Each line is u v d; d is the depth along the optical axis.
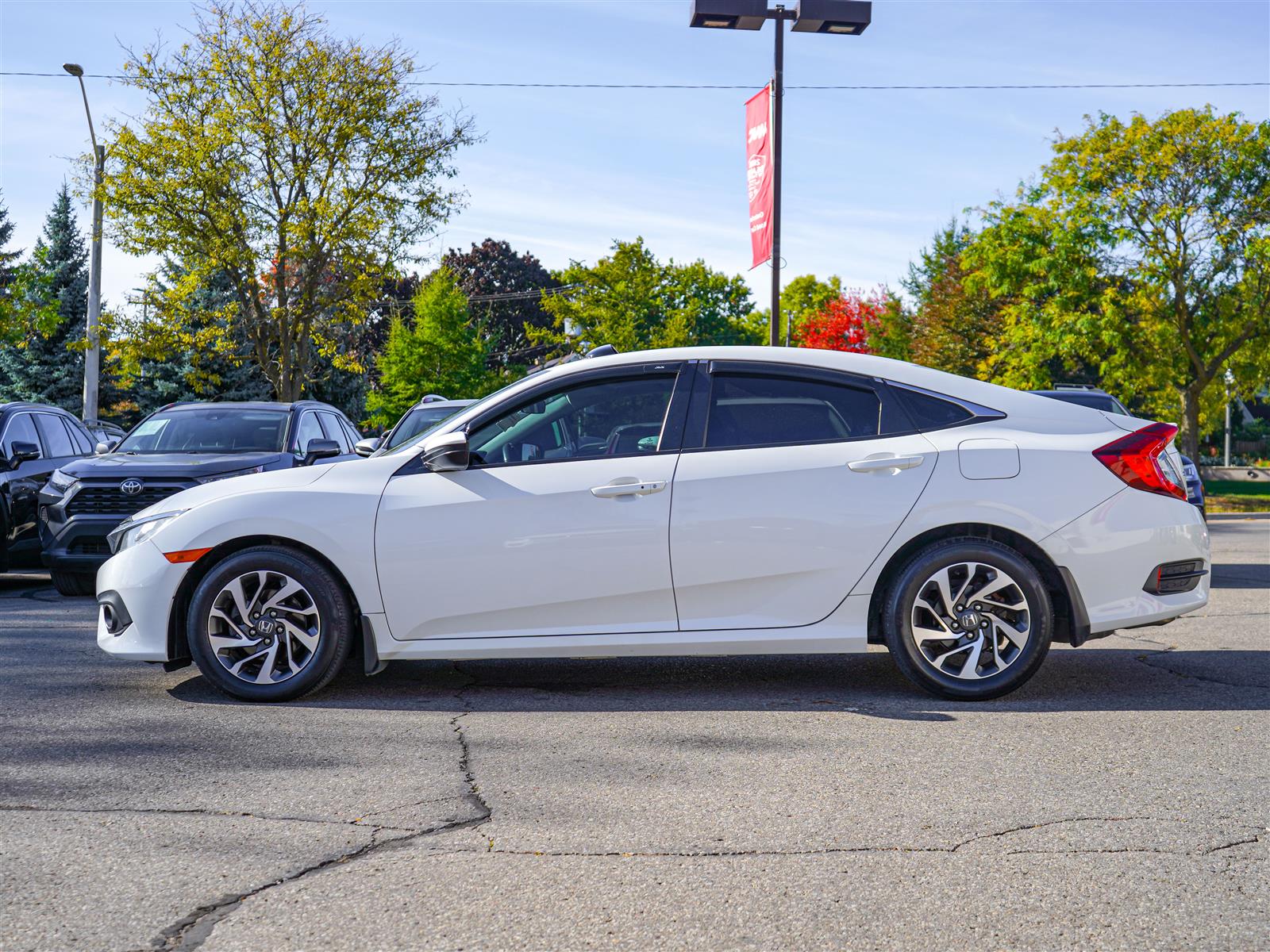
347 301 28.53
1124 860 3.49
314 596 5.69
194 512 5.80
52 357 42.47
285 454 10.42
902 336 54.53
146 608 5.77
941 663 5.67
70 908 3.13
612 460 5.74
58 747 4.83
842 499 5.63
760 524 5.62
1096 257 29.66
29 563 11.20
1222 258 28.02
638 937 2.96
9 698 5.79
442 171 28.23
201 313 29.28
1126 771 4.45
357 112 27.19
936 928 3.01
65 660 6.88
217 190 26.73
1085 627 5.65
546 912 3.11
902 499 5.61
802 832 3.75
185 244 27.12
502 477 5.73
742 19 16.56
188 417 11.16
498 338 62.50
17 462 11.02
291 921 3.05
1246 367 30.05
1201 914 3.09
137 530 5.92
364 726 5.22
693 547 5.62
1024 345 31.38
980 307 50.03
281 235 27.61
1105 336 28.41
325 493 5.75
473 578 5.67
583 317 45.78
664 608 5.68
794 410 5.82
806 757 4.67
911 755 4.69
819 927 3.02
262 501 5.74
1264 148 27.45
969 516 5.60
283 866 3.45
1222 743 4.88
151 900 3.19
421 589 5.68
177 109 27.06
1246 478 36.09
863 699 5.77
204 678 6.30
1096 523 5.61
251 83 27.03
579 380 5.90
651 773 4.45
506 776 4.41
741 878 3.36
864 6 16.45
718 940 2.94
